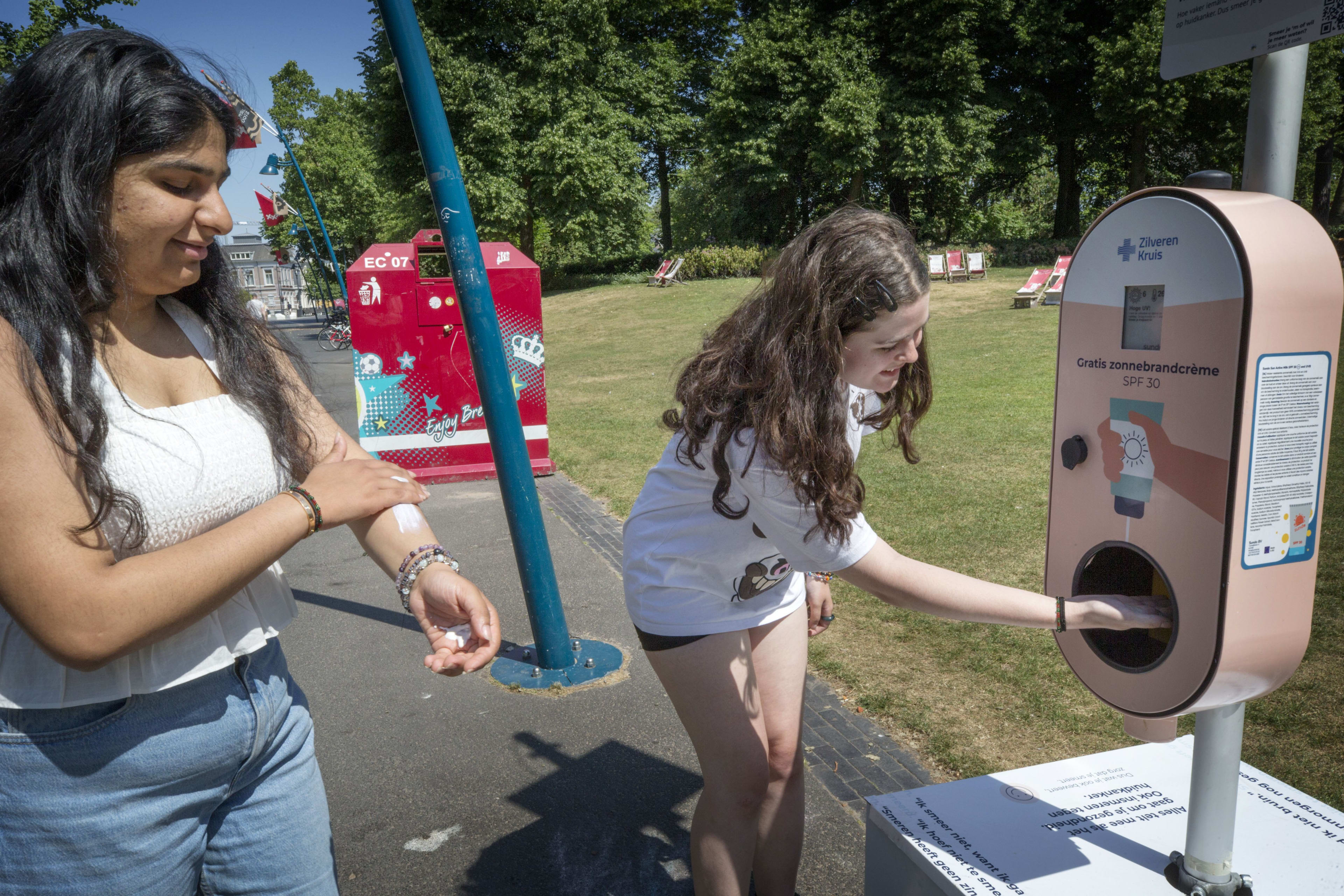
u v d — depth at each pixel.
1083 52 30.53
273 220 26.66
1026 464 6.29
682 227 48.50
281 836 1.34
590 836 2.46
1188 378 1.38
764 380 1.48
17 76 1.05
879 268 1.42
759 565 1.72
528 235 33.06
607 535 5.31
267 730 1.30
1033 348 12.01
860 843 2.36
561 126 30.08
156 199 1.07
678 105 37.31
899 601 1.54
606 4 30.75
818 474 1.45
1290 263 1.27
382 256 6.46
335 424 1.55
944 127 28.86
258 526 1.12
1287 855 1.72
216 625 1.23
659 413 9.69
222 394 1.32
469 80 29.38
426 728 3.09
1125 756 2.10
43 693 1.10
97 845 1.16
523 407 6.80
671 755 2.88
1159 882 1.64
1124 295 1.50
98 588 0.99
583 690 3.34
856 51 29.20
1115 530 1.57
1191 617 1.41
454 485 6.71
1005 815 1.85
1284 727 2.79
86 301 1.11
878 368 1.53
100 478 1.05
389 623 4.07
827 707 3.05
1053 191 49.19
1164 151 32.53
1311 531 1.38
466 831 2.50
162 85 1.05
